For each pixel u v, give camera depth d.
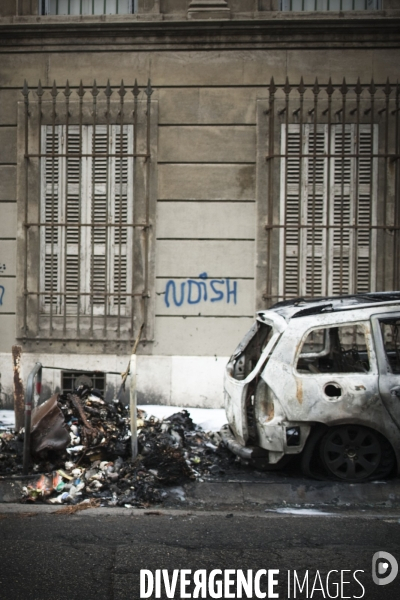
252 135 9.93
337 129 9.91
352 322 6.41
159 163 9.99
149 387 9.96
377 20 9.66
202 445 7.48
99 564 4.51
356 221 9.70
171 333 10.00
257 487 6.25
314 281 9.98
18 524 5.36
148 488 6.11
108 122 9.67
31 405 6.36
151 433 7.15
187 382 9.91
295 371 6.27
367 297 6.97
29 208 10.13
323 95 9.92
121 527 5.31
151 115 9.97
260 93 9.92
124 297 10.06
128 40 9.95
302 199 9.95
